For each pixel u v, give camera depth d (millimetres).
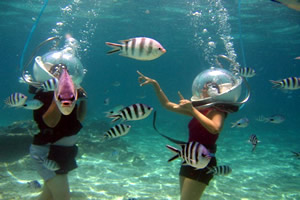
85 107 3697
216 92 3068
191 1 18500
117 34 33031
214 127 2959
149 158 10320
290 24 22641
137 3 19891
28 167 7594
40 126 3365
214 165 3285
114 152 7598
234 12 20281
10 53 67062
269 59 49688
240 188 6992
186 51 45219
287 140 17750
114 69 100250
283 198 6398
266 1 17406
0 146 8266
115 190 6164
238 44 33906
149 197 5812
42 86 3152
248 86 3221
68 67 3461
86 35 35188
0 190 5691
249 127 23703
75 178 6984
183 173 3295
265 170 9359
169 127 21266
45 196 3865
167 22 25266
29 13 24828
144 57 2420
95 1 19875
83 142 10359
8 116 24781
